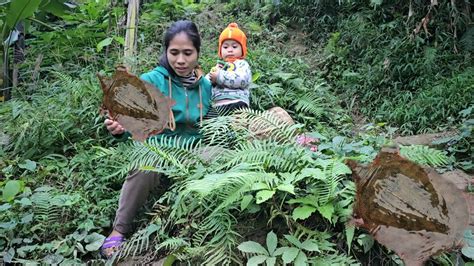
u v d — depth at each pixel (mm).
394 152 2213
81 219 3080
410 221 2205
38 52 5652
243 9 7727
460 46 5688
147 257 2721
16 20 4926
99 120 4035
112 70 4863
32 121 3957
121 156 3139
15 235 2943
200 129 3240
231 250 2461
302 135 3336
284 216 2502
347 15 6914
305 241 2387
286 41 7066
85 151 3748
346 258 2332
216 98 3584
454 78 5102
